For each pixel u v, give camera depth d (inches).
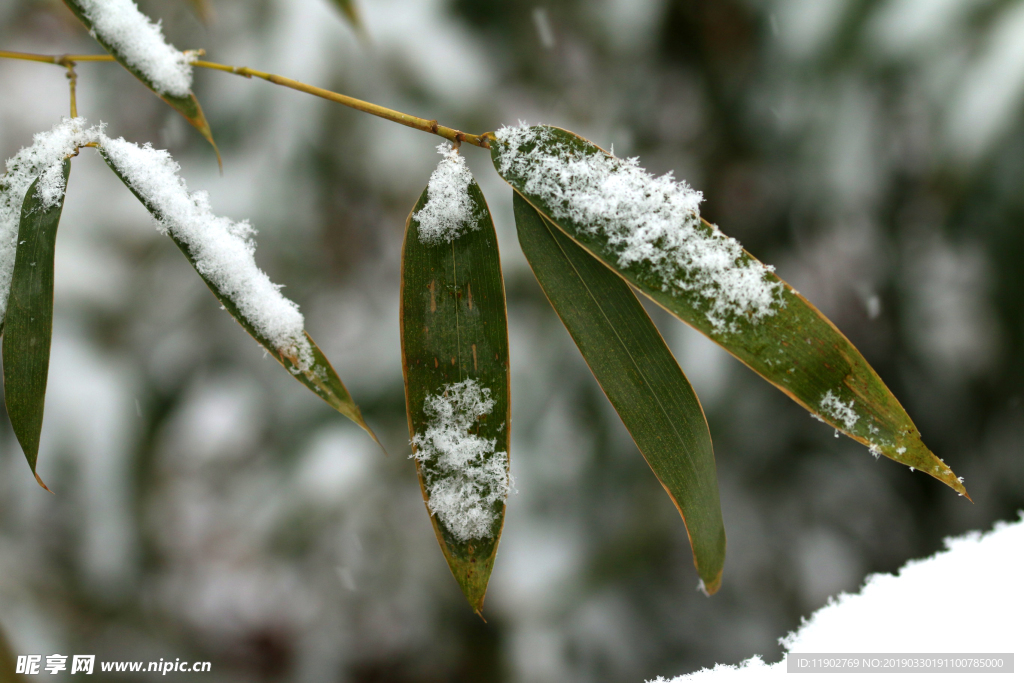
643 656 49.7
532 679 47.7
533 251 22.5
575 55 49.9
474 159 45.6
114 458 45.6
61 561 45.3
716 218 49.8
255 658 57.8
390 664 54.5
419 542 51.4
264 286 22.1
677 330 47.9
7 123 56.3
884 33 38.2
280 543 48.7
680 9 46.6
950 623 23.5
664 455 22.3
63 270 45.4
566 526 48.3
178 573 53.0
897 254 48.1
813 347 21.9
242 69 22.5
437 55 44.9
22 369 22.2
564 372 47.3
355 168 46.2
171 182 22.2
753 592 53.5
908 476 56.3
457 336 22.2
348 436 49.3
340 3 29.2
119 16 22.5
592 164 22.3
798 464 55.5
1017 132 35.4
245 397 50.4
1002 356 47.7
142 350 47.3
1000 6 35.9
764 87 44.6
